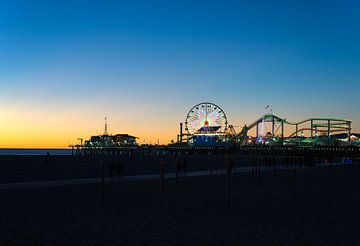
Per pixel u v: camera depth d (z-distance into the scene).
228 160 20.12
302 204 22.58
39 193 27.47
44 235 14.29
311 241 13.36
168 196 26.42
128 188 31.44
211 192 28.92
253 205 22.16
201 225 16.27
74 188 30.97
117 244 12.94
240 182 37.91
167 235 14.33
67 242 13.21
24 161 96.44
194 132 176.62
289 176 46.44
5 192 28.00
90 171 58.34
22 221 17.08
